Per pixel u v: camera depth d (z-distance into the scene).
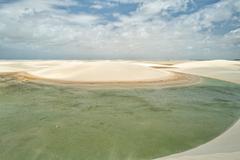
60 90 16.70
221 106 12.91
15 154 6.60
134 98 14.52
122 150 6.97
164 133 8.43
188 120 10.12
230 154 5.60
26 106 12.12
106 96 14.95
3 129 8.60
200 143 7.54
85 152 6.82
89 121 9.77
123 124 9.41
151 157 6.56
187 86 20.00
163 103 13.36
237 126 9.33
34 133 8.25
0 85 18.50
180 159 5.70
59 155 6.59
